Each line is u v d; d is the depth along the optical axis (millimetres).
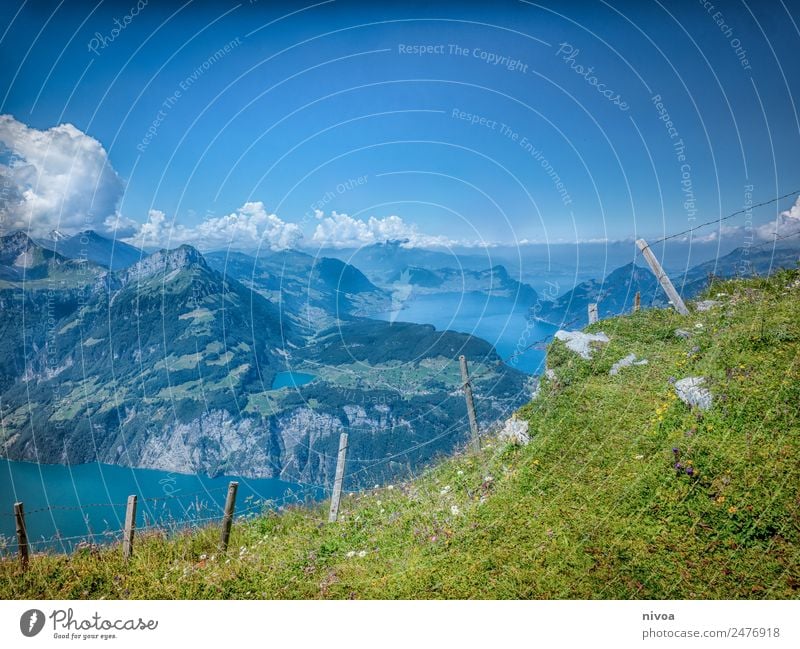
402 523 11805
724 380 11242
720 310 16172
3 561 11961
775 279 17609
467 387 14961
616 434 11547
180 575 11109
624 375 14070
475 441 14695
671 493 9148
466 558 9594
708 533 8375
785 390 10391
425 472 15148
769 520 8102
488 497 11297
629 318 17422
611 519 9250
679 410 11234
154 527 14000
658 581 8000
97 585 11117
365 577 10125
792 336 12438
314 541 12398
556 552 8984
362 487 16328
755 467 8961
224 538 12680
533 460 11672
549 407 13484
